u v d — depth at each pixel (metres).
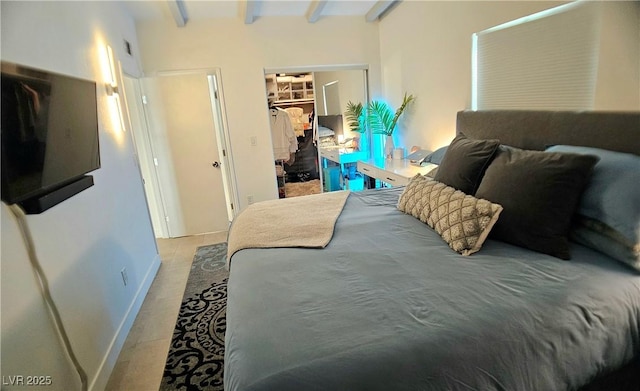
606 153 1.56
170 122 3.89
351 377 0.92
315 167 5.18
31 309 1.32
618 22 1.71
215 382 1.77
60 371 1.46
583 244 1.50
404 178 3.12
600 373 1.18
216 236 4.11
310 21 4.03
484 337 1.03
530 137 2.14
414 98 3.77
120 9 3.11
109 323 1.99
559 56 2.07
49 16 1.77
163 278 3.02
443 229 1.71
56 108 1.40
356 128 4.96
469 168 1.99
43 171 1.31
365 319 1.11
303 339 1.04
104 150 2.29
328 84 5.06
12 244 1.26
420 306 1.16
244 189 4.29
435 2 3.21
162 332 2.23
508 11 2.40
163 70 3.80
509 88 2.49
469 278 1.31
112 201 2.32
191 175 4.06
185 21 3.74
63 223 1.63
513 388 1.01
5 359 1.16
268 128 4.20
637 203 1.31
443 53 3.19
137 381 1.81
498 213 1.56
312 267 1.51
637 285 1.25
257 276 1.46
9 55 1.40
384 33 4.23
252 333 1.09
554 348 1.08
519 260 1.43
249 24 3.92
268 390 0.89
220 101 4.02
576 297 1.17
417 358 0.96
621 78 1.72
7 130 1.09
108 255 2.13
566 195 1.48
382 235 1.83
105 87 2.48
